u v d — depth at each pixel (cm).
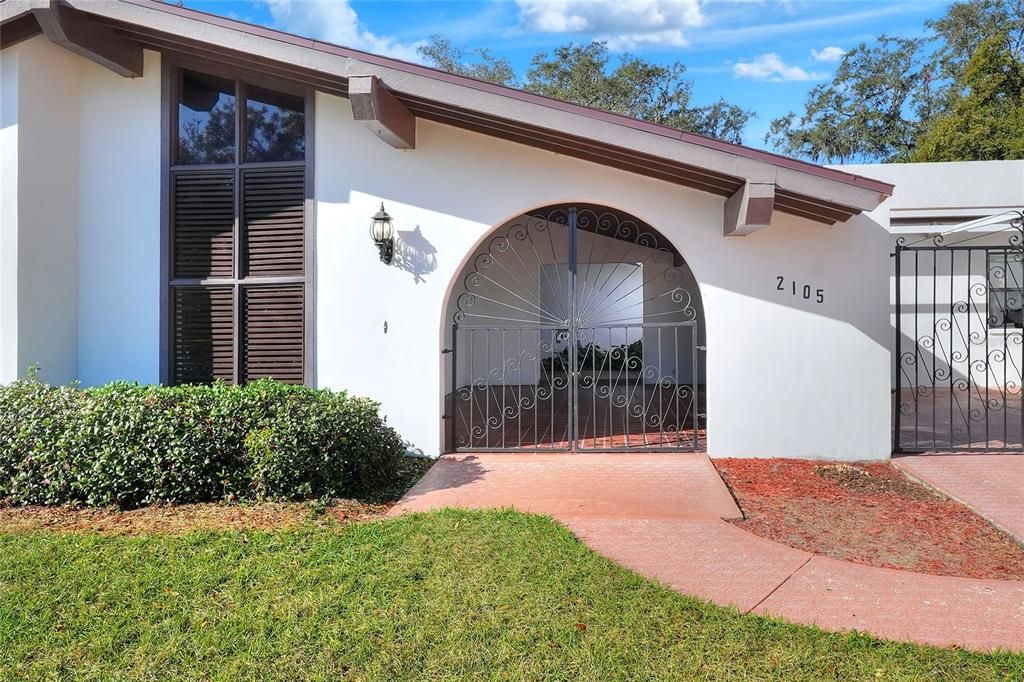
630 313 1608
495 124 695
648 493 601
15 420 552
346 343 765
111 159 788
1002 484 624
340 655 318
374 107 624
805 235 721
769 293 725
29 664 313
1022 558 456
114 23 701
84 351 790
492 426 980
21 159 708
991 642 336
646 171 712
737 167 605
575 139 656
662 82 3841
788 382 728
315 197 766
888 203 1258
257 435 543
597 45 3881
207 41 665
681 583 405
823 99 3891
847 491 616
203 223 788
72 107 782
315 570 408
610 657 316
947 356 1338
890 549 472
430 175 751
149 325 785
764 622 352
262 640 331
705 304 730
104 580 395
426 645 326
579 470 689
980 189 1245
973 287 1326
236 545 448
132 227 788
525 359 1366
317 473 557
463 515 514
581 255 1409
